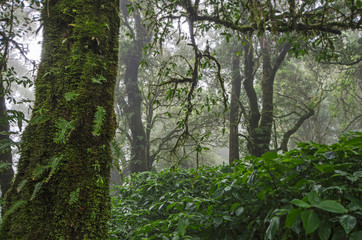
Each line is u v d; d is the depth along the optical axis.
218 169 4.63
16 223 1.51
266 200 2.31
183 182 4.31
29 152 1.67
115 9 2.09
